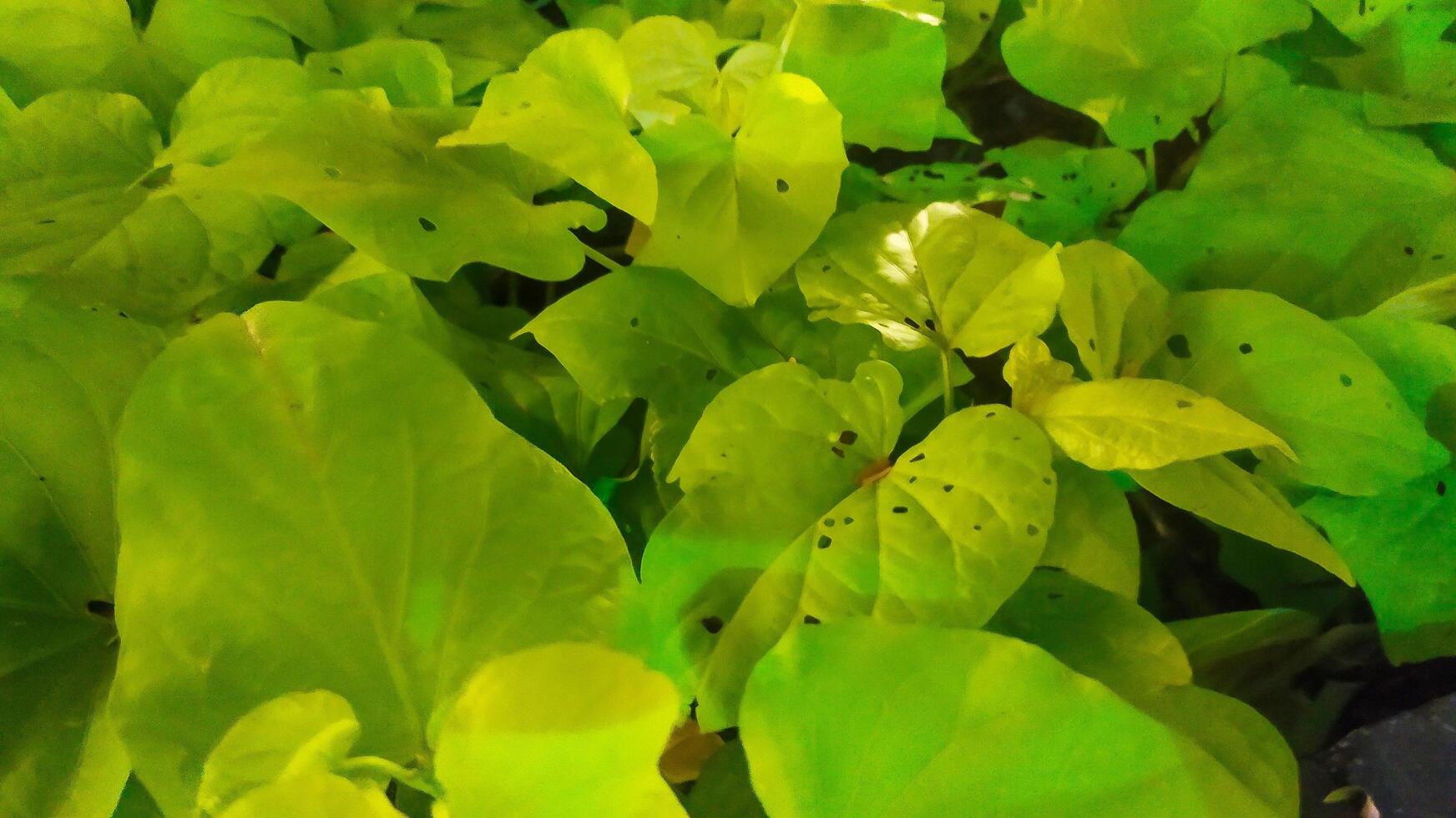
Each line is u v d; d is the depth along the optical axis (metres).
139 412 0.45
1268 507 0.48
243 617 0.45
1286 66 0.57
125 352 0.49
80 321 0.49
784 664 0.45
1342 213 0.53
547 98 0.49
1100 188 0.57
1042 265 0.49
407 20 0.57
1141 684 0.48
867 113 0.55
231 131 0.51
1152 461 0.46
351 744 0.44
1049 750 0.44
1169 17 0.56
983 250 0.50
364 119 0.50
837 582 0.46
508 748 0.43
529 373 0.53
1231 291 0.51
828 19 0.53
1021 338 0.49
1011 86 0.70
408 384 0.46
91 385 0.49
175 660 0.44
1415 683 0.54
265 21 0.55
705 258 0.49
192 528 0.44
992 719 0.44
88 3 0.54
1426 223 0.53
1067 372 0.49
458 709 0.43
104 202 0.51
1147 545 0.57
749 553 0.47
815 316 0.50
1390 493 0.50
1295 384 0.49
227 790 0.43
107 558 0.49
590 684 0.43
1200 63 0.56
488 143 0.48
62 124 0.52
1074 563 0.49
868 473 0.48
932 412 0.53
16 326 0.49
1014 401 0.49
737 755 0.48
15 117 0.52
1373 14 0.56
